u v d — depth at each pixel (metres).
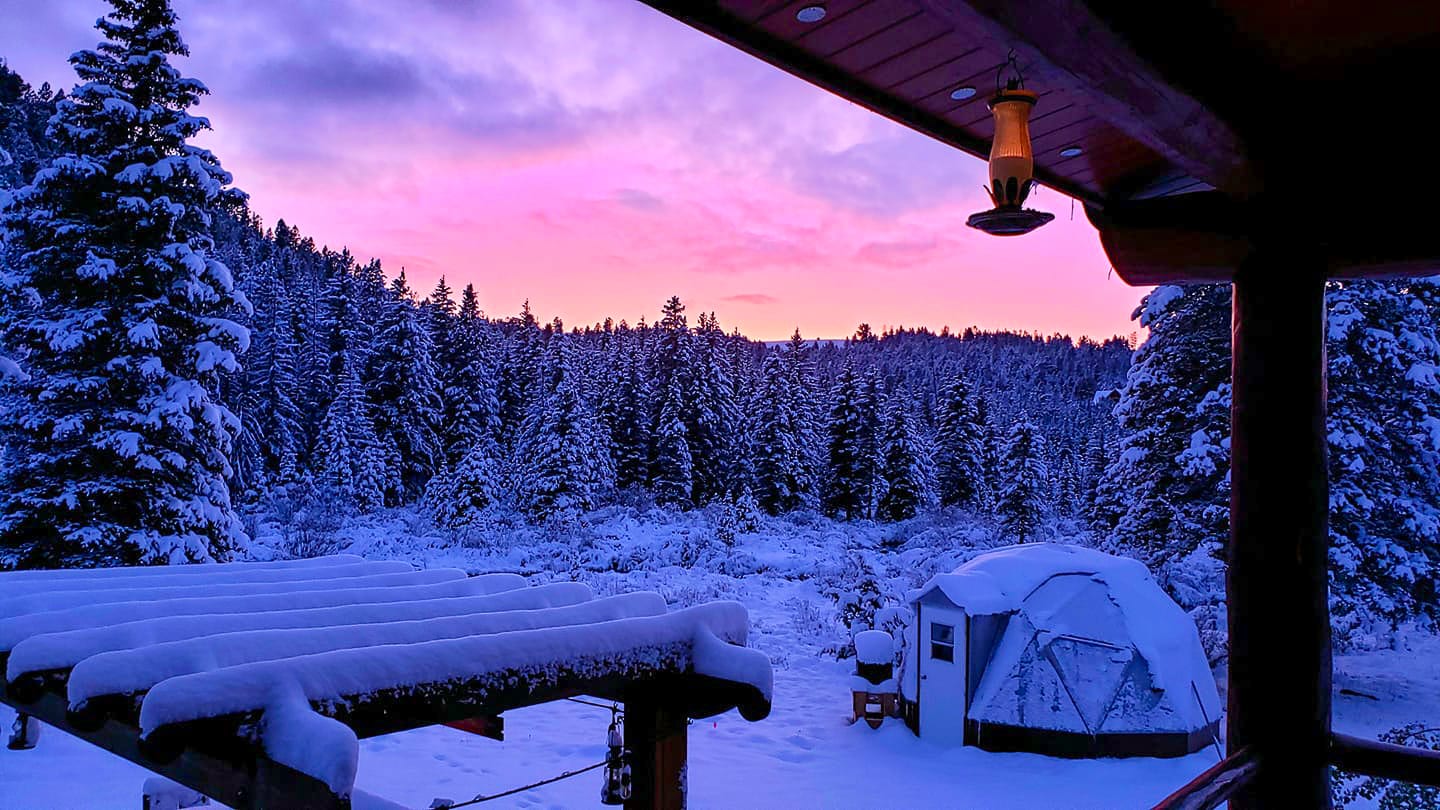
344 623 3.40
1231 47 2.58
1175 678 13.84
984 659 14.23
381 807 3.57
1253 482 3.50
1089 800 11.70
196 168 15.69
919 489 49.91
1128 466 21.86
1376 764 3.26
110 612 3.43
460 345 58.97
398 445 52.50
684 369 56.22
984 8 1.88
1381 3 2.33
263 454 48.66
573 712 14.87
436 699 2.70
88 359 15.23
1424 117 2.95
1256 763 3.37
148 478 15.13
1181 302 20.45
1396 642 22.50
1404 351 18.03
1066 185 3.79
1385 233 3.16
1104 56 2.22
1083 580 14.91
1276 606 3.42
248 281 61.09
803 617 23.14
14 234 15.26
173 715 2.11
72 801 8.64
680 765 3.73
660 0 2.16
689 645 3.57
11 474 14.55
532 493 42.44
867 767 12.93
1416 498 18.61
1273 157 3.17
